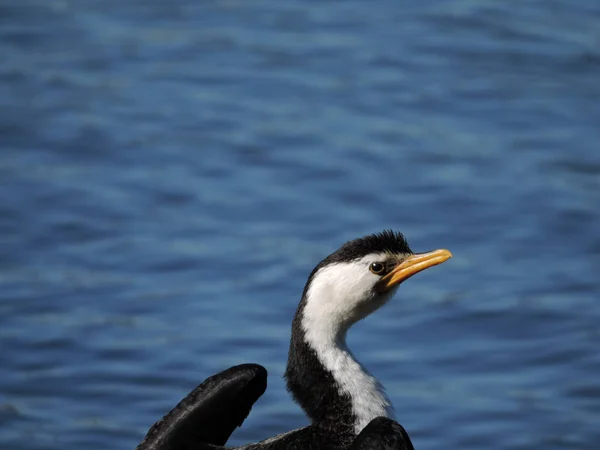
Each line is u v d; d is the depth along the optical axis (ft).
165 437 26.76
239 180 63.57
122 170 64.49
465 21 82.17
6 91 73.05
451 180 62.85
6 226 59.00
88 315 52.11
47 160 65.57
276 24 82.74
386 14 83.97
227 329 51.06
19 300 52.95
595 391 46.93
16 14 84.02
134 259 56.49
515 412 45.57
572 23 81.92
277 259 56.24
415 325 51.57
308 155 65.62
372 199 61.46
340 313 27.43
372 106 71.31
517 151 66.08
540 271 55.36
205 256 56.65
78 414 45.60
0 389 47.09
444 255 28.02
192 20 83.46
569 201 60.64
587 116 69.92
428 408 45.91
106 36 80.94
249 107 71.36
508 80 74.28
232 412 27.55
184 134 68.13
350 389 26.76
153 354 49.19
